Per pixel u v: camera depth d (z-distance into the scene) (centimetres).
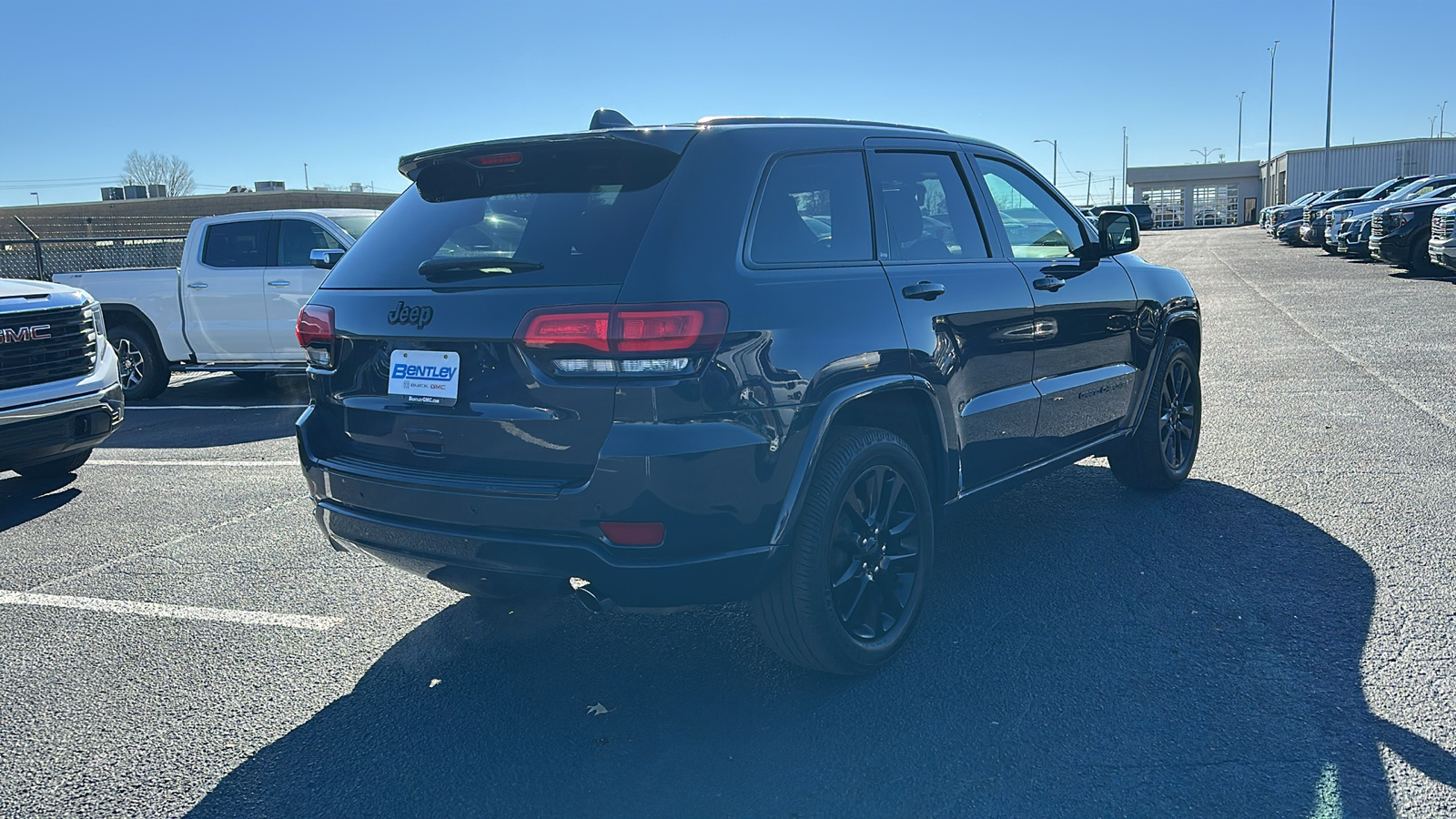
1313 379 834
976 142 430
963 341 371
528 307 293
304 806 281
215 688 354
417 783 290
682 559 289
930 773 284
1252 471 566
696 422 283
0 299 567
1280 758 282
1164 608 386
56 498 629
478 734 316
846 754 295
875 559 342
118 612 428
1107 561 437
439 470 315
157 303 1013
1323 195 3197
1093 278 460
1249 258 2558
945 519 383
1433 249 1602
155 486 649
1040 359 419
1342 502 501
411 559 322
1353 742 288
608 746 306
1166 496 526
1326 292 1559
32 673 370
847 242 344
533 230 313
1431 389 768
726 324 288
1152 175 7481
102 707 342
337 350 342
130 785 294
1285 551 439
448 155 334
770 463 296
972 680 336
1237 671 333
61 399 592
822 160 346
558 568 293
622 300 282
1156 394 510
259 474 672
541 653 373
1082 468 594
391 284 332
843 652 326
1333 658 338
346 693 347
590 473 287
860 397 323
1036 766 284
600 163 319
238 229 1002
